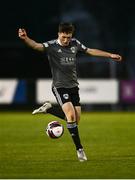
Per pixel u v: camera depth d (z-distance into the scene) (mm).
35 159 31453
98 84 73375
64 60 30203
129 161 30531
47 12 82375
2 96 73000
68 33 29625
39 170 27516
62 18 82562
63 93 30328
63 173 26562
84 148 36625
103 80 73375
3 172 26922
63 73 30328
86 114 69688
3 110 75188
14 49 78812
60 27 29672
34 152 34656
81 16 83312
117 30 83312
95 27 83500
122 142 40125
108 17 83625
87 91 73375
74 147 37219
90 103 73500
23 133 46938
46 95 72938
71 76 30469
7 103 73000
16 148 36781
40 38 81938
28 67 78500
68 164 29484
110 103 73688
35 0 82188
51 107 33031
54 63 30344
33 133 46938
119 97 73688
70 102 30297
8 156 32781
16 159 31469
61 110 33062
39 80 72938
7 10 82188
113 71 78625
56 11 82500
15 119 61531
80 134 46062
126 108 75812
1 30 81500
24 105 74938
